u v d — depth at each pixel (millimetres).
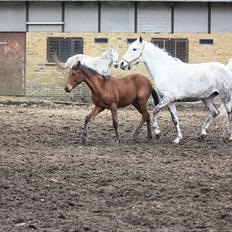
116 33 31250
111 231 8812
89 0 30875
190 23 31219
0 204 10242
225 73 17094
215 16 31172
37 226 9062
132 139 17625
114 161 13938
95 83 16484
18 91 31641
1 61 31656
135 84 17078
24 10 31438
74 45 31453
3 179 12070
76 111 25188
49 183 11758
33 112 24453
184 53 31297
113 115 16688
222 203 10297
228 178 12227
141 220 9344
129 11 31172
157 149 15812
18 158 14297
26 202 10398
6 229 8930
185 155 14906
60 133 18656
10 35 31625
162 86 16844
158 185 11555
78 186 11523
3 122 20906
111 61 24922
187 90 16812
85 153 15055
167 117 23328
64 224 9156
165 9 31156
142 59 17062
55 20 31406
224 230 8867
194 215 9586
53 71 31312
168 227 9023
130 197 10727
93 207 10125
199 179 12086
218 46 31266
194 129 19922
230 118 17234
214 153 15211
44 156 14594
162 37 31266
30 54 31484
